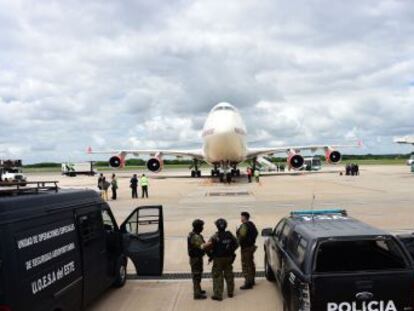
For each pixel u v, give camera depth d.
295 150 50.59
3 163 59.31
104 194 34.22
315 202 25.50
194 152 49.38
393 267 6.57
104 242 9.23
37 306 6.30
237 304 9.02
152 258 9.66
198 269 9.41
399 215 19.83
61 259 7.16
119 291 10.17
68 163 81.19
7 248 5.80
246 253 9.99
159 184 45.12
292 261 7.10
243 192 32.91
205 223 18.86
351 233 6.71
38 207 6.77
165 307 8.98
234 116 40.62
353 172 55.91
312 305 6.17
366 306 6.19
